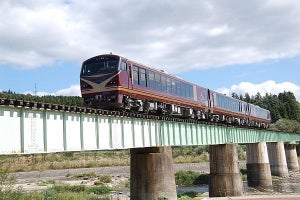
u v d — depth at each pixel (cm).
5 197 3122
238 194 4800
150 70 3528
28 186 6856
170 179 3403
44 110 2027
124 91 3041
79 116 2322
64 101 10825
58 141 2119
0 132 1758
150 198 3328
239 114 6419
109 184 7275
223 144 4934
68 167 11306
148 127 3222
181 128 3831
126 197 5312
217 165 4912
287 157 10038
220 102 5531
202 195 5019
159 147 3403
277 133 8331
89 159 12656
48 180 8119
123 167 11131
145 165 3381
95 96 3036
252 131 6619
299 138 10662
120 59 3061
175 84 4050
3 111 1784
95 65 3088
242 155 11550
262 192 5725
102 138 2533
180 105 4131
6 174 3434
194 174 7288
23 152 1864
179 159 11538
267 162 6969
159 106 3666
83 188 6194
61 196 4325
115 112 2672
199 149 12638
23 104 1852
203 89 4944
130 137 2916
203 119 4947
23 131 1872
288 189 6112
